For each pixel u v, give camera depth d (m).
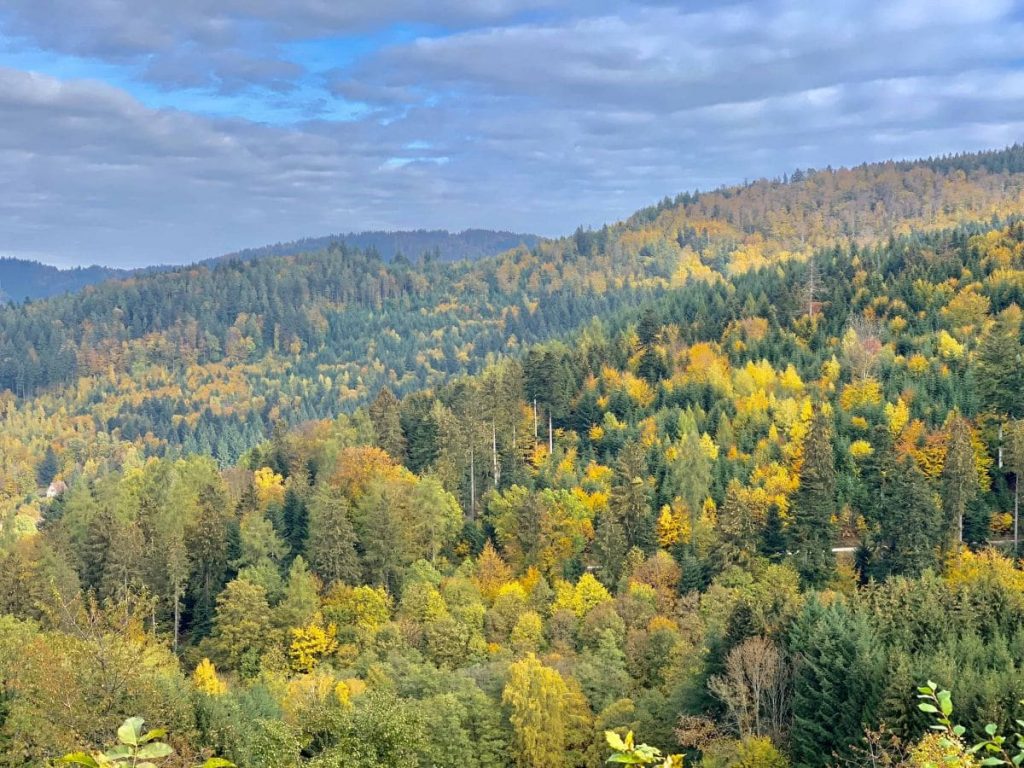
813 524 79.62
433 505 94.56
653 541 87.88
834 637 44.69
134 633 52.31
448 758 47.53
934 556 76.62
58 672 36.94
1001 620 49.56
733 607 56.97
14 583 78.69
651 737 49.81
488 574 86.56
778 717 46.84
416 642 74.56
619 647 66.75
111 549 85.38
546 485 102.00
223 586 87.31
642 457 100.12
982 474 90.25
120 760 8.13
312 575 84.25
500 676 58.03
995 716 35.09
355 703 52.78
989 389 96.06
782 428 110.56
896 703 38.09
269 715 50.28
